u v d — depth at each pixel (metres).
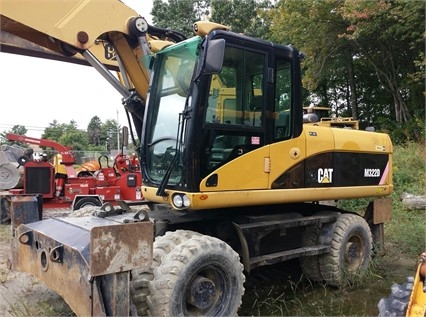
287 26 13.47
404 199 7.70
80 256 2.80
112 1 4.15
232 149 3.69
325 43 13.51
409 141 12.02
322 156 4.49
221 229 4.13
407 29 11.62
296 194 4.16
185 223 3.95
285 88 4.14
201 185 3.48
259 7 16.95
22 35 4.10
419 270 2.34
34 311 3.73
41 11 3.78
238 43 3.70
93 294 2.65
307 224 4.42
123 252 2.64
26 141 8.48
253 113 3.85
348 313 3.97
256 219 4.13
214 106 3.59
